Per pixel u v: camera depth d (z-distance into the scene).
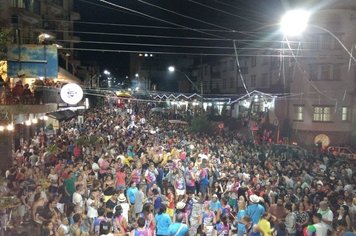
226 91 54.41
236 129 42.56
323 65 33.50
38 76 15.21
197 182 14.68
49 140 21.86
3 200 8.31
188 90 76.56
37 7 36.53
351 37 32.56
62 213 9.68
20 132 22.14
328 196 11.76
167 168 15.42
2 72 15.30
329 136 33.94
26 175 11.97
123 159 16.06
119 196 10.62
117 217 9.38
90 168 13.88
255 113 42.84
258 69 44.41
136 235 8.60
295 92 35.56
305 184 13.27
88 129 28.53
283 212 10.50
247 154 20.55
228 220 10.38
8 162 17.25
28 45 15.14
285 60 37.22
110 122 34.94
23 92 15.27
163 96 62.00
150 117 48.75
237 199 12.32
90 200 10.29
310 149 29.64
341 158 22.70
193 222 10.99
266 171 15.73
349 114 33.38
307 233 9.20
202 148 20.94
